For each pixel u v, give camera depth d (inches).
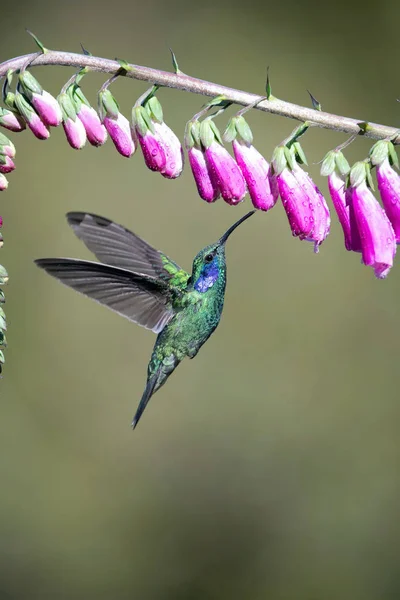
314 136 557.3
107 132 217.5
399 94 588.4
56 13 585.3
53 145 551.2
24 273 537.3
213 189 214.7
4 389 521.3
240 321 538.0
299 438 526.0
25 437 520.1
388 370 536.4
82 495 516.4
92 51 582.2
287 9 598.2
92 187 548.1
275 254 542.9
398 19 592.1
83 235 255.9
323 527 516.7
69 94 213.3
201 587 508.4
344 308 541.6
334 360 537.0
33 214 544.7
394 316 540.7
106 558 510.0
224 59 589.9
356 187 209.8
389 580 508.4
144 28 590.2
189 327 260.2
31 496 514.6
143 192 545.6
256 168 213.0
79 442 521.0
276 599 507.5
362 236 208.1
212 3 594.9
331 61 593.6
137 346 530.0
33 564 507.5
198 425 524.7
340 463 525.0
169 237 542.6
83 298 532.4
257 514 517.7
